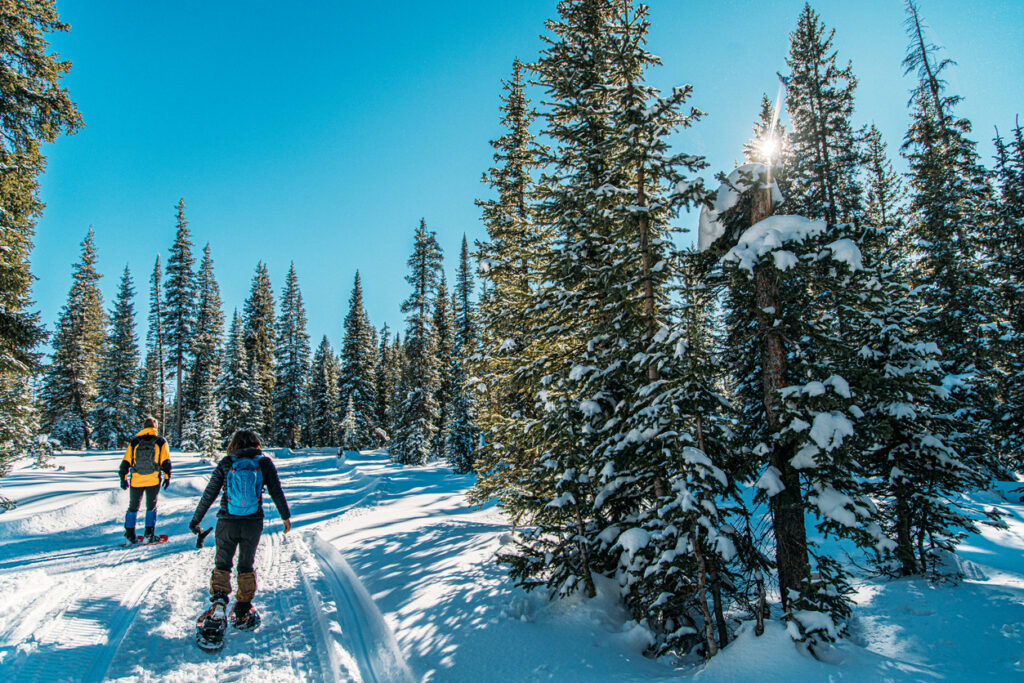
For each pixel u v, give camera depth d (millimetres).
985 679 4406
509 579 6355
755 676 4145
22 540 9070
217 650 4438
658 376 5812
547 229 9781
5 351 11641
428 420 33125
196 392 42500
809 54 16344
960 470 8000
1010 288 17922
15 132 11805
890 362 8414
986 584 7570
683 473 5008
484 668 4273
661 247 6414
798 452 5109
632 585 5672
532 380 8336
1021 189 17922
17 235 11898
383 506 13562
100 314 41375
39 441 19719
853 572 8773
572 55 10156
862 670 4316
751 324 6414
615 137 6367
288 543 9141
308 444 52094
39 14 11922
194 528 4941
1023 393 17656
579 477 6051
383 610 5555
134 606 5430
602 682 4086
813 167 15398
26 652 4141
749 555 5039
